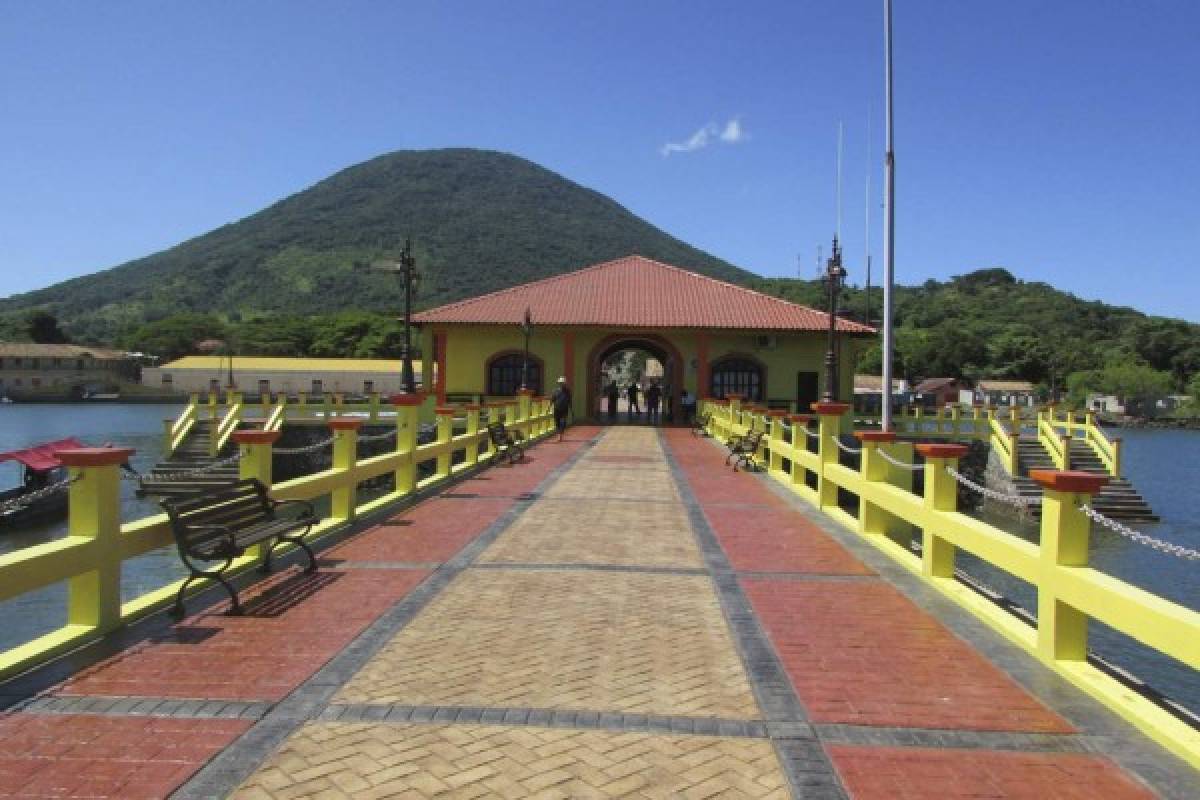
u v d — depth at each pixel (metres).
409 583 7.39
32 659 5.18
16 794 3.64
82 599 5.79
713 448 22.61
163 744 4.14
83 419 68.81
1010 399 97.12
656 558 8.59
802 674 5.25
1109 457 28.52
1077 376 102.44
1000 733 4.41
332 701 4.71
